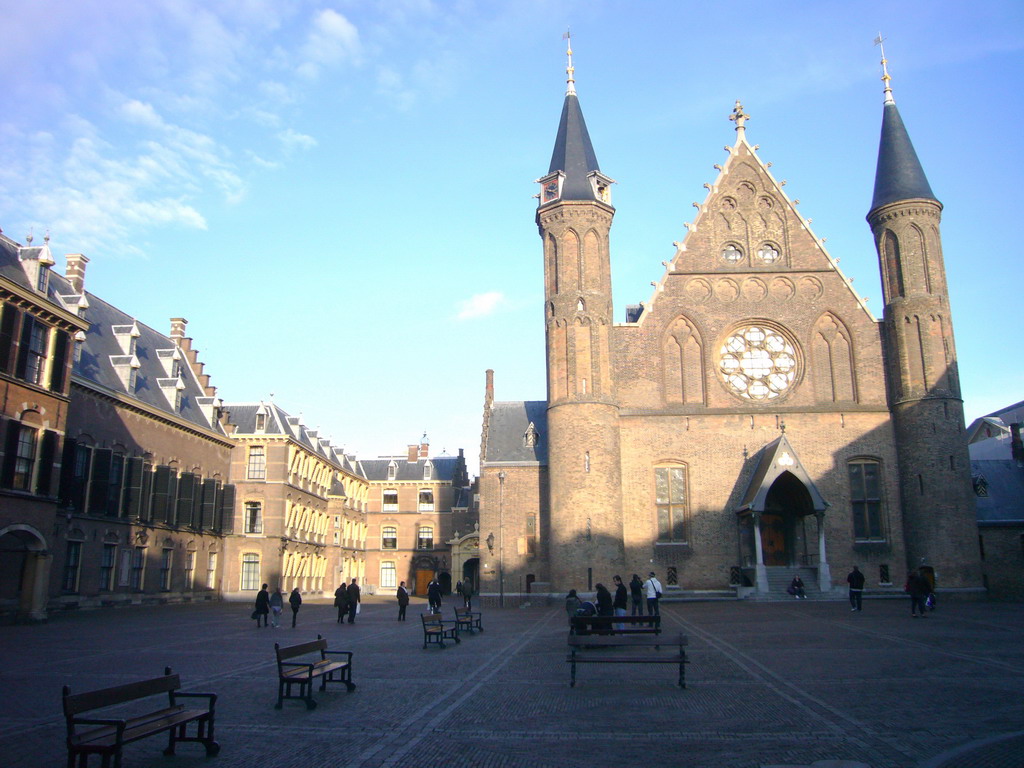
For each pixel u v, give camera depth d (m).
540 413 52.72
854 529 45.31
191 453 55.03
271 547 61.03
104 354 47.09
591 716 13.12
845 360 47.69
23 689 15.79
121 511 45.09
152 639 26.45
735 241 49.53
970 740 11.21
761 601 42.38
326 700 14.70
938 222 46.53
